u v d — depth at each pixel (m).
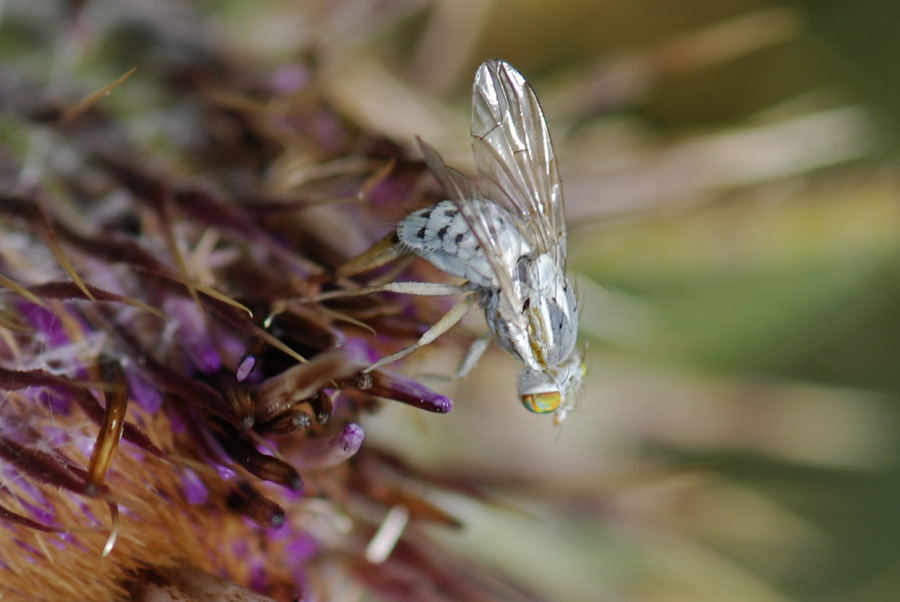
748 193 0.08
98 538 0.07
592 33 0.09
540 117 0.07
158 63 0.08
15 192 0.07
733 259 0.08
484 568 0.08
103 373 0.07
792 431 0.08
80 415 0.07
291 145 0.08
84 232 0.07
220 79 0.08
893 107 0.09
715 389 0.08
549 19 0.08
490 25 0.08
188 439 0.07
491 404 0.08
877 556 0.09
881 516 0.09
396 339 0.07
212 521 0.07
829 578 0.09
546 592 0.08
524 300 0.07
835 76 0.09
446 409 0.07
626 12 0.08
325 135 0.08
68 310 0.07
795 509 0.09
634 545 0.08
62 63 0.08
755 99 0.09
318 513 0.07
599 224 0.08
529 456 0.08
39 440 0.07
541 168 0.07
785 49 0.09
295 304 0.07
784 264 0.08
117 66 0.08
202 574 0.07
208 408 0.07
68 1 0.08
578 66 0.09
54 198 0.07
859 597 0.09
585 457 0.08
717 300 0.08
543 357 0.07
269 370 0.07
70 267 0.07
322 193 0.08
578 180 0.08
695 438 0.08
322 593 0.07
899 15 0.09
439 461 0.08
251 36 0.08
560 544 0.08
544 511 0.08
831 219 0.08
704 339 0.08
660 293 0.08
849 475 0.09
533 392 0.07
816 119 0.08
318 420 0.07
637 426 0.08
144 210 0.07
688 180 0.08
